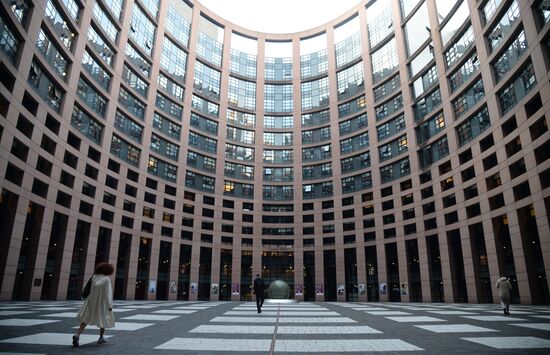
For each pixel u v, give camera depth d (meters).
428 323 12.28
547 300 32.38
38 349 6.44
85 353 6.19
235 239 62.94
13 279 28.64
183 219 58.22
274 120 72.31
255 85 73.88
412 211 51.41
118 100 48.25
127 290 45.69
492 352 6.60
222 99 68.44
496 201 37.97
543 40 30.47
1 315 13.52
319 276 60.31
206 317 14.55
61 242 36.00
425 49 52.59
